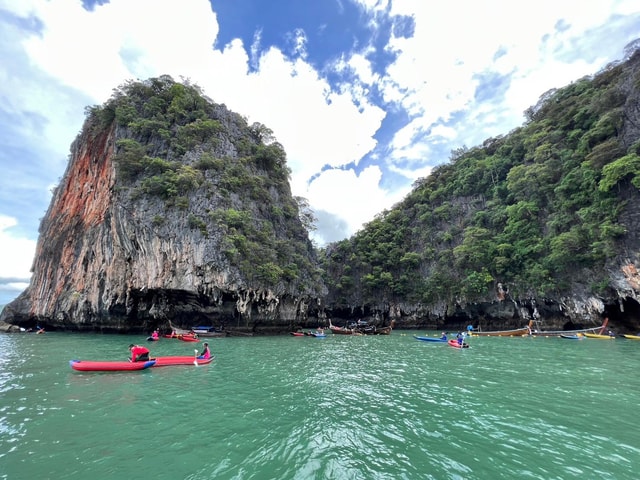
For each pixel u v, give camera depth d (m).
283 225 50.78
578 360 19.23
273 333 41.62
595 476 6.09
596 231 34.12
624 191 32.88
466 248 48.00
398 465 6.51
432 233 59.97
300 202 62.19
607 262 33.25
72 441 7.58
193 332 33.56
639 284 30.41
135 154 39.69
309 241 57.12
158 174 38.91
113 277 36.59
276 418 9.27
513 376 14.91
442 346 27.92
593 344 27.55
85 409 9.80
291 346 27.67
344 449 7.25
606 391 12.11
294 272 42.50
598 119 40.81
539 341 30.73
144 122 43.62
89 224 43.06
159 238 34.88
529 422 8.91
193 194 38.53
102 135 46.97
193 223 35.44
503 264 43.50
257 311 39.09
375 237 66.50
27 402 10.45
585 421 8.98
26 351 22.33
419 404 10.63
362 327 50.41
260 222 44.41
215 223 36.78
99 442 7.54
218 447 7.33
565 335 33.31
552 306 39.38
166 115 46.62
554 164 43.22
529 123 56.69
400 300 57.72
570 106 47.22
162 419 9.07
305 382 13.80
